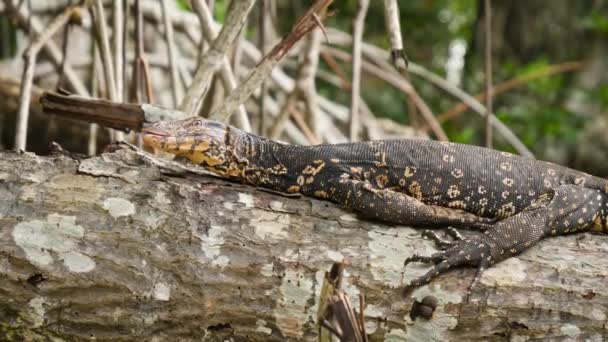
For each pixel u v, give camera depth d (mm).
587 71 17953
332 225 6000
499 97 17250
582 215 6621
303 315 5645
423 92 17797
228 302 5621
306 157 6711
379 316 5691
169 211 5738
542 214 6387
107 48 8008
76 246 5531
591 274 5879
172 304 5578
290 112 10109
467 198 6812
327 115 13234
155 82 12664
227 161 6633
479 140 16609
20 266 5457
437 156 6875
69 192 5680
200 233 5691
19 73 11883
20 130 7699
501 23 18453
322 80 16656
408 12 19984
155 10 10539
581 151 17000
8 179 5672
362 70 13102
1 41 13102
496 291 5793
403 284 5750
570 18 18141
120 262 5543
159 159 6387
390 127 13609
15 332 5523
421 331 5723
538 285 5824
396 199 6215
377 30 18266
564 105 17375
